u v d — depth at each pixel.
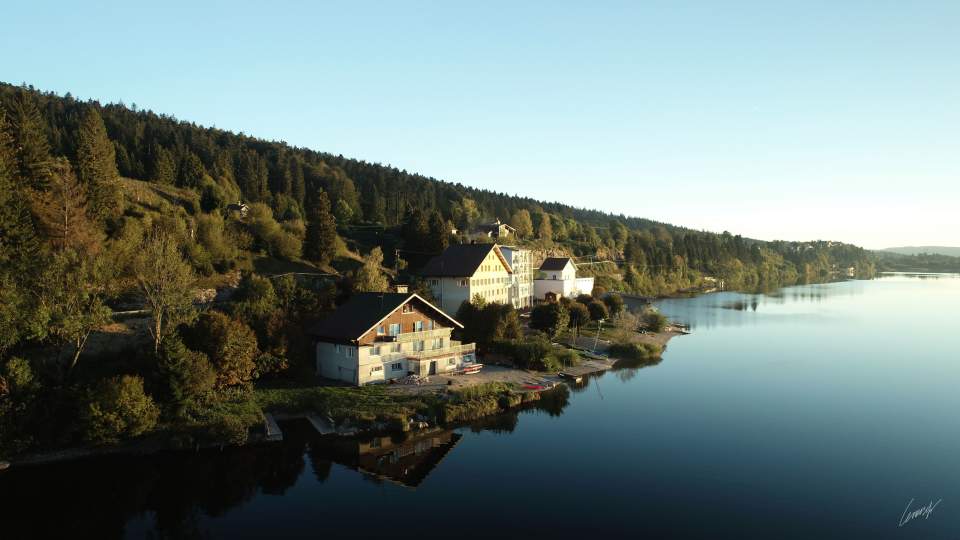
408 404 51.38
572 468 41.19
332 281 83.00
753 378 69.56
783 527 32.62
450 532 31.97
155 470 39.88
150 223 84.94
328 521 33.34
